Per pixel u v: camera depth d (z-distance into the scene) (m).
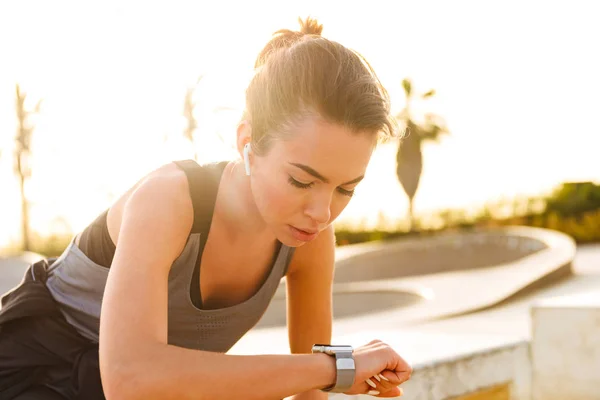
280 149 1.17
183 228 1.28
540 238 16.25
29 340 1.43
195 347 1.46
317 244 1.58
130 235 1.23
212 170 1.33
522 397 2.99
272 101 1.18
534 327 4.04
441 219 23.75
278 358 1.22
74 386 1.42
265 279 1.46
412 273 17.67
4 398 1.41
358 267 17.48
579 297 4.37
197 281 1.36
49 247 25.19
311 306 1.64
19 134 25.92
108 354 1.15
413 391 2.44
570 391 3.93
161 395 1.13
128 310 1.17
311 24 1.37
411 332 3.20
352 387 1.29
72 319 1.45
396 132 1.21
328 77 1.13
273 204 1.20
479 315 8.52
